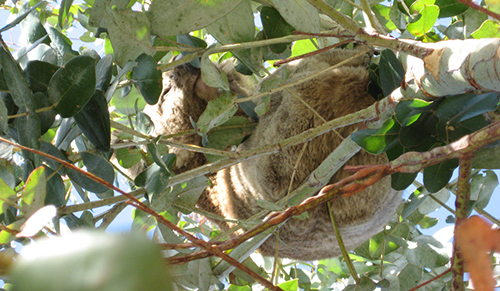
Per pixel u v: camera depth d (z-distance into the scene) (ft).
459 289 4.50
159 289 1.20
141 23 7.31
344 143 8.21
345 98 10.39
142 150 9.70
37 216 3.31
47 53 8.30
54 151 7.23
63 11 8.22
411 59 5.97
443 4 8.05
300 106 10.59
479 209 10.32
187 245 4.27
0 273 2.13
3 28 7.07
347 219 11.22
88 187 7.47
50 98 6.97
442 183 7.34
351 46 12.28
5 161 6.10
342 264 13.78
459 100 5.93
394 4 8.96
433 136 7.25
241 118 10.73
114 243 1.22
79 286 1.18
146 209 4.43
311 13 7.11
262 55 8.36
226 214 13.57
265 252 13.44
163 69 8.06
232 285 11.23
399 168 4.63
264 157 11.05
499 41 4.33
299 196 9.22
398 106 6.15
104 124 7.27
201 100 14.06
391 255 13.08
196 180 9.23
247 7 7.84
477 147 4.25
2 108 6.21
